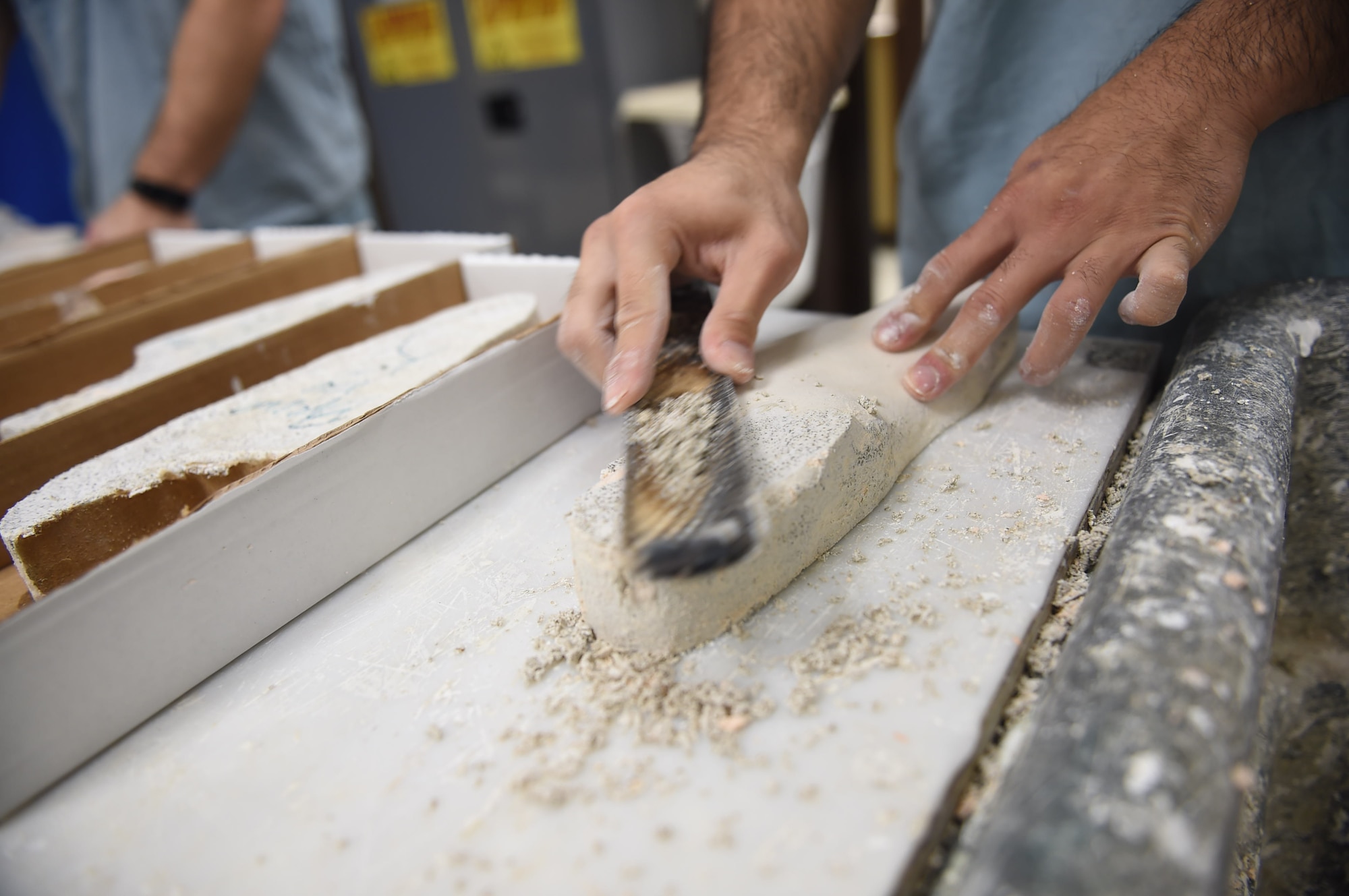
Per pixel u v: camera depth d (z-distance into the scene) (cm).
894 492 70
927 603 56
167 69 172
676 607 53
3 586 71
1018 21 92
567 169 224
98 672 52
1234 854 55
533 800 46
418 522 73
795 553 59
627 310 70
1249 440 54
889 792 43
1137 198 68
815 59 97
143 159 161
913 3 174
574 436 88
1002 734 49
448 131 237
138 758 53
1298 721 75
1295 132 80
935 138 103
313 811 48
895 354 79
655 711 51
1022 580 58
